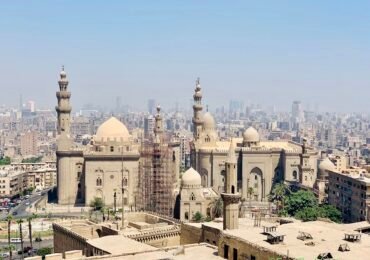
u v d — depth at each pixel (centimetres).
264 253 11238
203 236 17288
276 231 12788
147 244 16450
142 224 19638
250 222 18638
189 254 12912
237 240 12119
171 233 18425
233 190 15112
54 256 14838
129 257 12456
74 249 18200
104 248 14800
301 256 10631
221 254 12656
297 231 12975
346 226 16262
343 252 10994
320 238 12231
